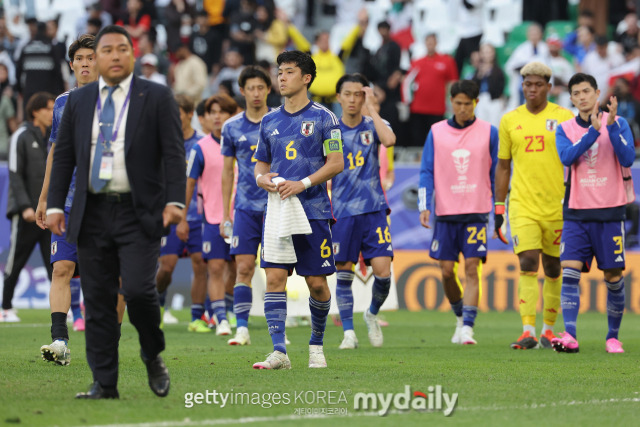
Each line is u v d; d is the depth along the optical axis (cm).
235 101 3969
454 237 3441
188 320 4766
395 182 5509
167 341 3450
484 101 6103
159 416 1709
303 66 2392
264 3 6719
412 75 6100
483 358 2856
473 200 3397
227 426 1634
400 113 6159
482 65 6153
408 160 5662
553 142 3241
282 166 2391
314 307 2472
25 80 6106
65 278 2609
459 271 5359
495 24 7062
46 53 6116
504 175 3362
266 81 3203
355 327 4356
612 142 3003
